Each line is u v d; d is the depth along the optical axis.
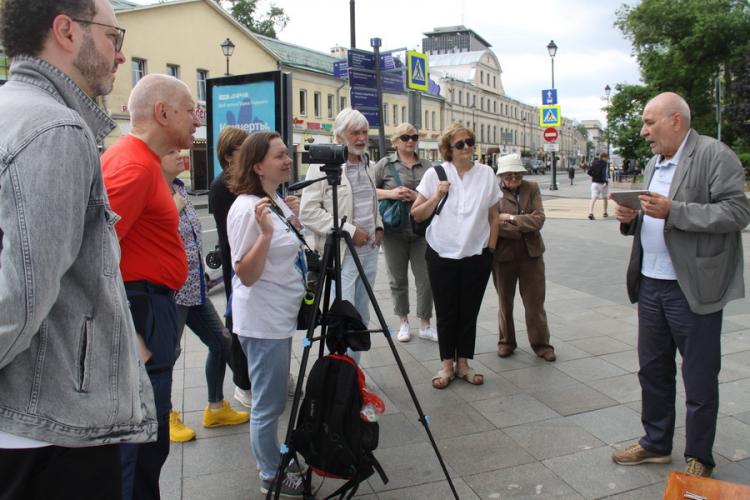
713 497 2.31
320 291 2.77
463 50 85.44
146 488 2.57
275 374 2.83
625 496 2.91
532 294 4.84
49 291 1.29
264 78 5.42
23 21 1.46
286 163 2.81
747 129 26.75
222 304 7.05
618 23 32.88
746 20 28.89
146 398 1.71
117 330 1.53
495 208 4.30
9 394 1.38
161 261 2.44
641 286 3.19
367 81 9.48
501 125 81.69
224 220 3.58
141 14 27.50
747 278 7.87
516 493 2.95
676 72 30.69
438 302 4.32
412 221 4.47
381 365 4.83
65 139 1.35
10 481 1.43
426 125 60.34
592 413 3.85
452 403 4.05
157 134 2.42
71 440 1.44
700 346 2.93
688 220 2.78
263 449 2.89
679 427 3.60
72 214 1.35
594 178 15.67
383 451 3.41
